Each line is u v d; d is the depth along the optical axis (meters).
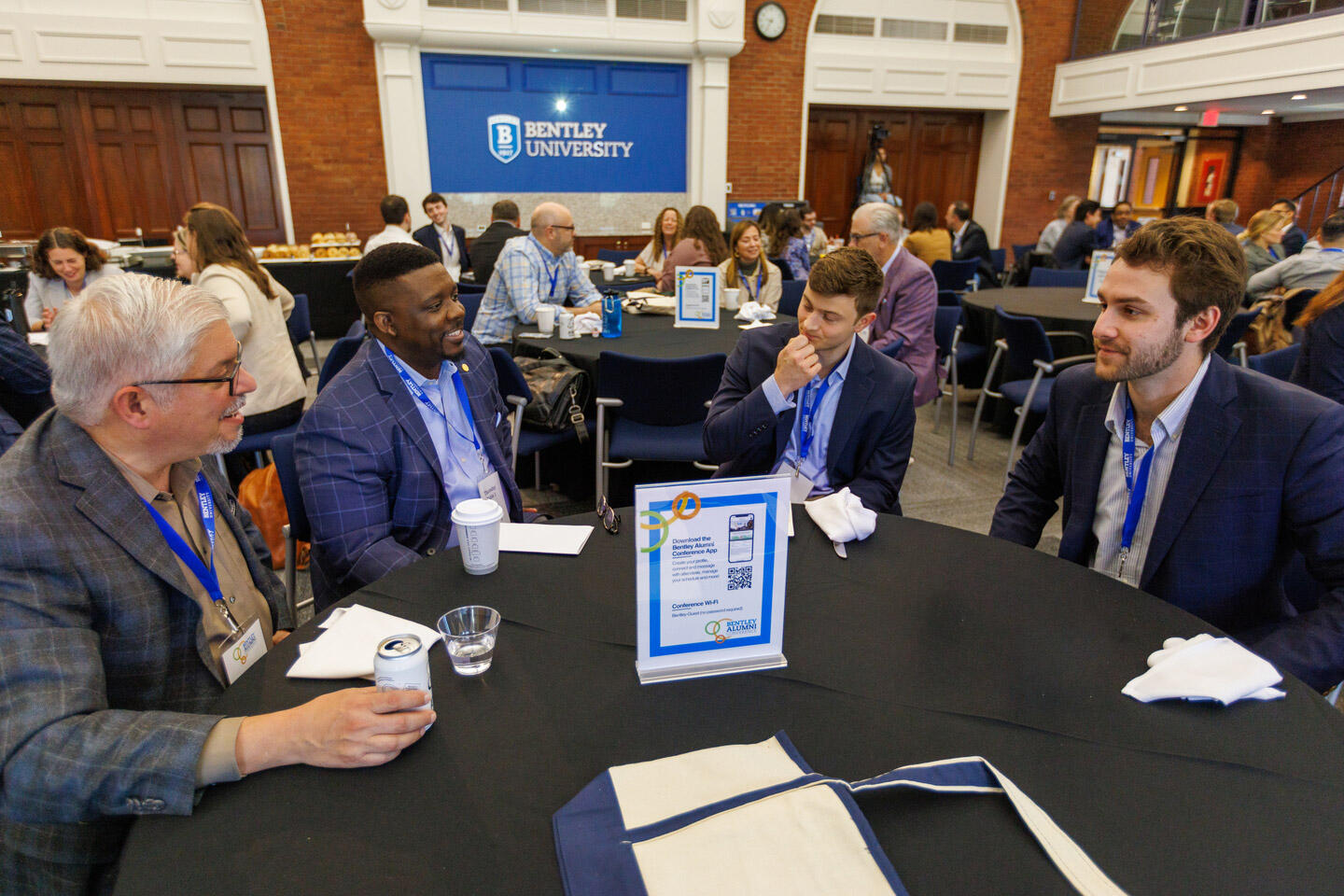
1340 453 1.15
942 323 3.55
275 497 2.21
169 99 6.12
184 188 6.34
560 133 7.10
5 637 0.79
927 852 0.68
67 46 5.67
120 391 0.89
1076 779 0.77
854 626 1.05
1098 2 7.96
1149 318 1.19
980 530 2.86
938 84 8.00
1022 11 7.97
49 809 0.75
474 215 7.09
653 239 5.50
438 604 1.11
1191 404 1.26
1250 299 4.36
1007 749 0.82
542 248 3.54
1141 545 1.36
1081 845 0.69
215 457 1.21
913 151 8.53
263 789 0.76
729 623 0.95
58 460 0.89
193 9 5.91
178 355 0.90
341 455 1.42
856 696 0.90
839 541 1.30
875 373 1.75
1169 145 9.38
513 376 2.48
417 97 6.61
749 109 7.50
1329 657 1.07
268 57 6.15
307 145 6.46
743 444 1.71
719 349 3.02
